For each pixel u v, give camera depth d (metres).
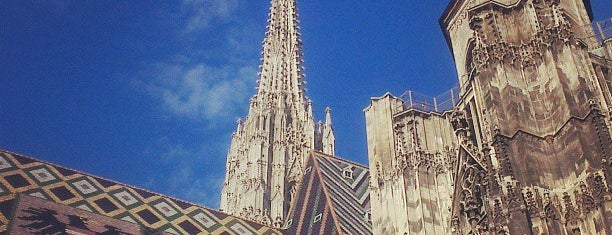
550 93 49.31
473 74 54.62
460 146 54.66
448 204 55.47
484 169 49.66
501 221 42.97
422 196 55.66
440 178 57.25
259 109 108.50
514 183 44.12
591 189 42.53
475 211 50.84
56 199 63.12
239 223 73.19
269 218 93.88
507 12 56.03
